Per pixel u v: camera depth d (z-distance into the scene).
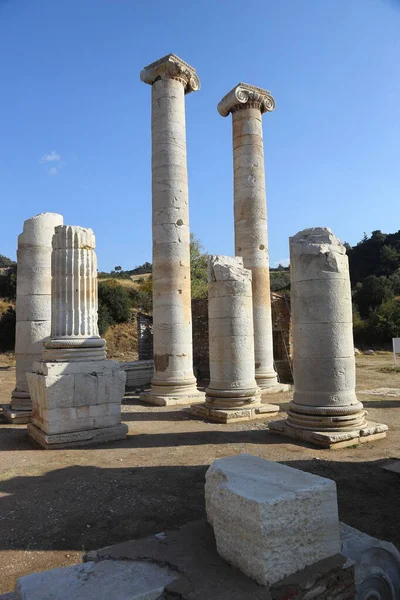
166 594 3.29
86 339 9.96
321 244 9.28
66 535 5.13
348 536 4.04
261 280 17.41
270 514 3.27
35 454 8.68
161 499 6.16
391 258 62.03
